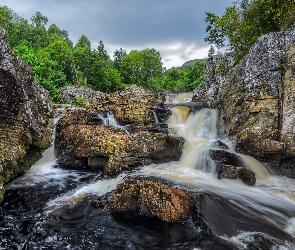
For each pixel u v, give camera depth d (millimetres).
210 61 25859
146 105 16469
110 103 16906
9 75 6434
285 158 10180
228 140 12984
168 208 6332
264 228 6059
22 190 8852
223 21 20891
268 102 11195
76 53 43250
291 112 10141
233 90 14125
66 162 11812
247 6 18094
